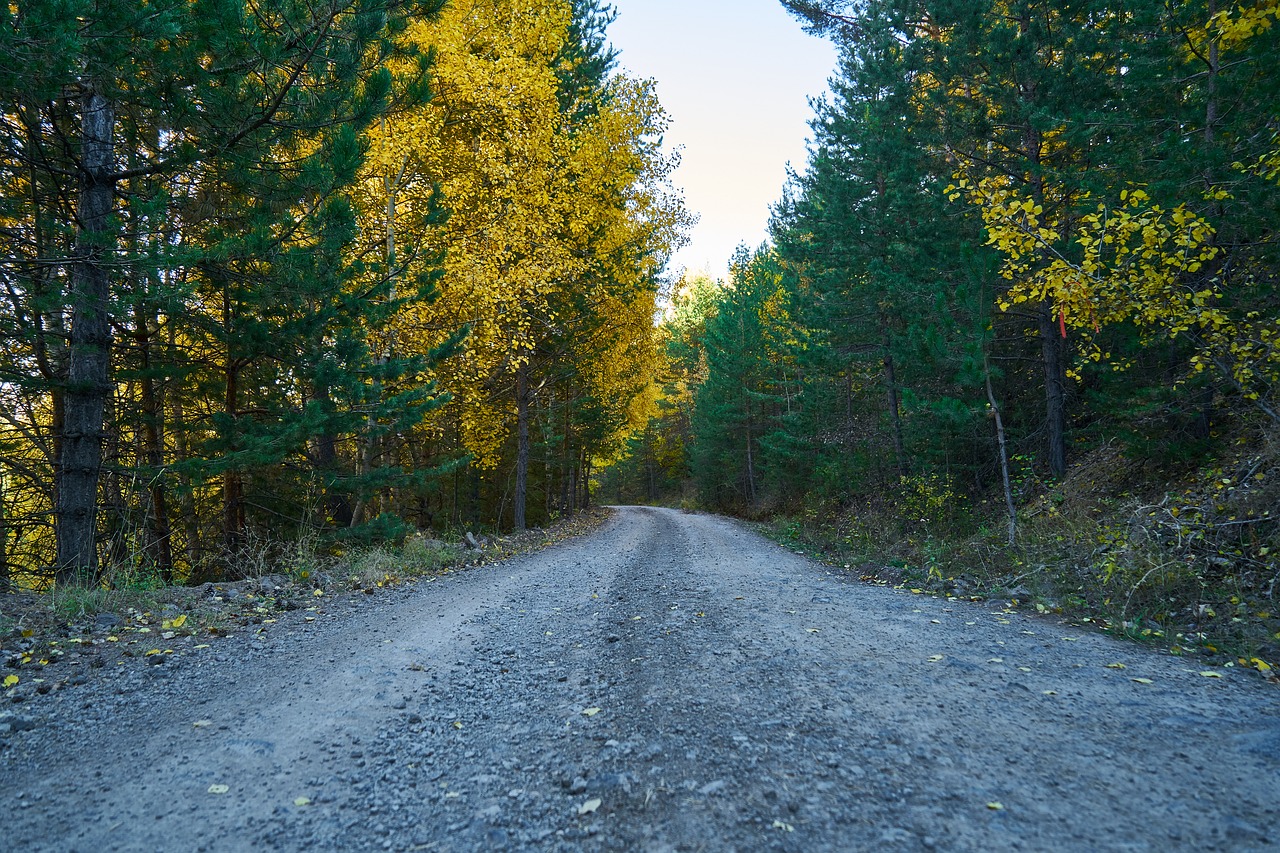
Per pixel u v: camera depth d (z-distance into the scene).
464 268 12.78
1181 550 6.57
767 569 10.44
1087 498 10.16
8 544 11.73
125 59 6.38
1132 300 6.86
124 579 7.32
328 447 12.53
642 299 20.75
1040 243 7.20
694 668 4.67
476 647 5.58
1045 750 3.01
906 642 5.15
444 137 14.04
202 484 8.70
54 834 2.55
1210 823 2.31
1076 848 2.18
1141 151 8.98
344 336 9.72
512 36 13.77
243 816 2.69
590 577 9.91
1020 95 11.85
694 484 53.94
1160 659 4.50
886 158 14.50
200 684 4.51
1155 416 8.82
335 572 9.46
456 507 20.39
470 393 15.61
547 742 3.45
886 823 2.41
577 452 28.53
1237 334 6.56
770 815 2.52
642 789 2.83
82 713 3.95
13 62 5.47
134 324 9.84
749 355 31.70
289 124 7.76
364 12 7.13
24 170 8.23
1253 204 7.15
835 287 17.72
